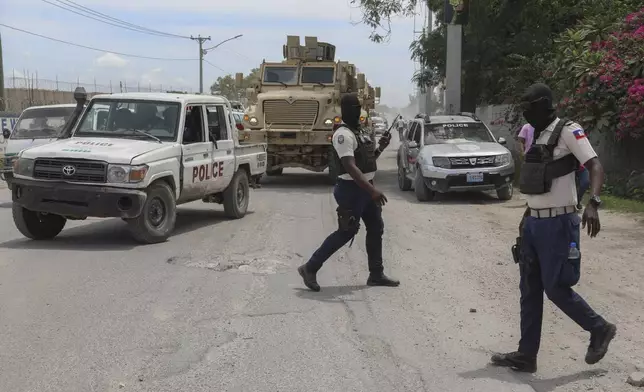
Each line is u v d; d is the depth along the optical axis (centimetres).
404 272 754
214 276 721
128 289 660
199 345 508
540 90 440
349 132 631
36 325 547
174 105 966
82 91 1036
